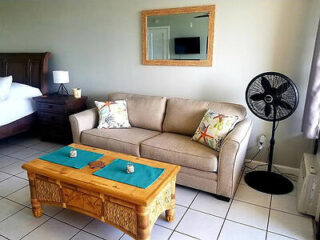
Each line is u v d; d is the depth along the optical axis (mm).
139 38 3303
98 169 1929
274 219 2094
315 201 2055
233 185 2223
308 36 2488
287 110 2285
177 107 2906
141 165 2012
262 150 2914
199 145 2490
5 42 4375
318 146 2424
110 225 1854
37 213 2090
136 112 3109
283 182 2598
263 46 2686
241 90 2885
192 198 2377
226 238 1881
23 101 3637
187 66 3092
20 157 3254
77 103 3637
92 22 3562
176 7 2984
